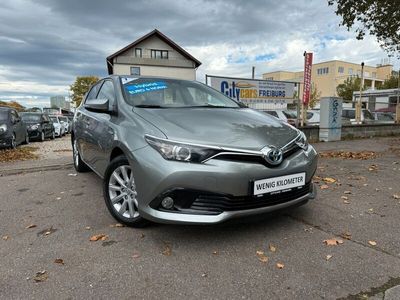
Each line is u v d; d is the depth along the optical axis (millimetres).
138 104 3902
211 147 2936
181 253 2959
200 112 3715
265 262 2807
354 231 3426
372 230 3451
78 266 2758
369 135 13039
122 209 3549
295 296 2346
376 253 2961
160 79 4625
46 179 5781
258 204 3086
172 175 2871
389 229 3479
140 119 3438
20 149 11758
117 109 3930
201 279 2561
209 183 2879
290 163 3221
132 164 3152
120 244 3137
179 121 3338
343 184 5254
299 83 11211
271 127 3559
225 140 3049
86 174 6113
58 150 11453
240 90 10172
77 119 5684
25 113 18594
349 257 2889
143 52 45719
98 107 4004
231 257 2889
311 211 3994
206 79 9695
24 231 3490
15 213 4051
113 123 3807
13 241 3248
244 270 2684
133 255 2930
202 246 3088
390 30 13164
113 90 4379
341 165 6828
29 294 2387
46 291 2420
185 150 2914
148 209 3033
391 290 2402
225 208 2949
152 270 2689
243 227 3504
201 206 2953
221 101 4527
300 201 3381
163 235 3316
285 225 3562
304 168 3316
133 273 2646
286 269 2697
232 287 2457
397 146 9945
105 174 3689
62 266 2760
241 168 2941
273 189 3092
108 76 5027
